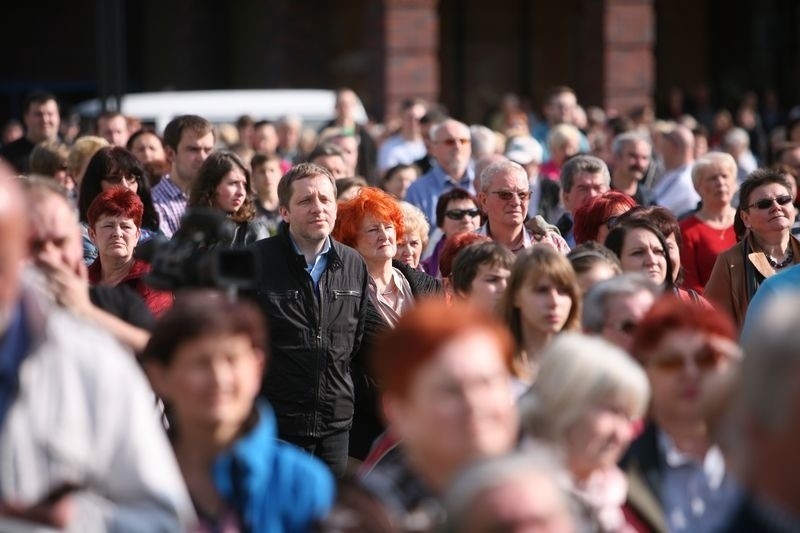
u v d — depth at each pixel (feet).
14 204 30.50
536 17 241.76
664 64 248.93
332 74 230.27
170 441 41.63
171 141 88.94
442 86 241.14
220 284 39.58
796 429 27.48
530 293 49.57
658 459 39.86
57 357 31.91
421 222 76.18
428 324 34.06
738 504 30.55
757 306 58.49
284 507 35.47
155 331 36.01
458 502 28.25
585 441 37.70
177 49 239.30
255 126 139.23
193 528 34.83
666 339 40.24
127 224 62.39
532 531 27.68
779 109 247.29
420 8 186.50
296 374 63.67
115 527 31.78
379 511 34.37
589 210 72.33
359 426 66.69
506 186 76.64
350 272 65.72
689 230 87.97
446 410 33.40
